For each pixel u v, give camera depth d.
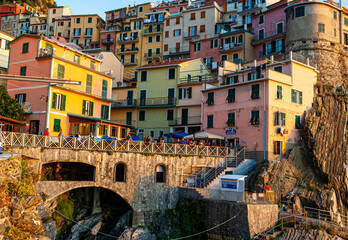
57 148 29.00
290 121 41.84
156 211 32.97
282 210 33.50
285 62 43.72
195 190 33.06
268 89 39.78
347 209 36.72
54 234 30.23
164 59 79.69
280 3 62.19
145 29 84.19
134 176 32.38
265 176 36.34
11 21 113.25
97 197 35.41
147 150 33.56
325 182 37.91
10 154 23.89
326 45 52.72
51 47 39.34
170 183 34.22
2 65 52.53
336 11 55.22
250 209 28.30
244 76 46.97
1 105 35.19
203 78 58.06
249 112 41.34
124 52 84.12
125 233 30.34
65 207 33.00
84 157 30.19
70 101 40.50
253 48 65.44
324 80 51.31
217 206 30.67
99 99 45.38
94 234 32.38
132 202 31.94
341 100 43.59
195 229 31.77
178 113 52.62
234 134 42.56
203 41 71.00
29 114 38.22
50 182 28.30
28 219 21.98
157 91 54.97
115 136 46.09
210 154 37.59
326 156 39.00
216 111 45.53
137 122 55.31
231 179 30.23
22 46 40.88
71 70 41.12
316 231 29.20
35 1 133.62
